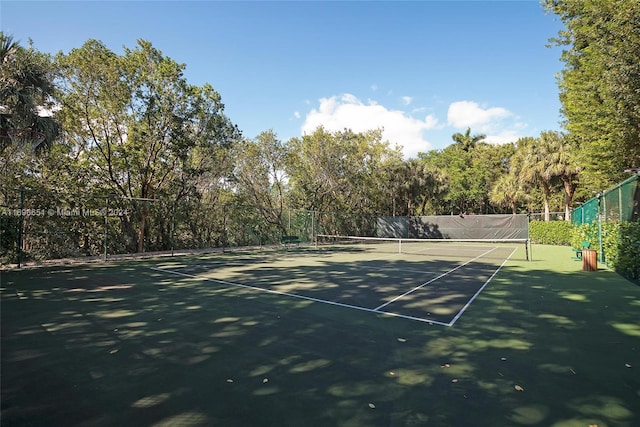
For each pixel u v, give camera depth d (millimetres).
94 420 2941
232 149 25328
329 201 31719
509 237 29531
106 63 18016
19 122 11148
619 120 12430
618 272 11430
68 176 17797
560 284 9484
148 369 3994
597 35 12117
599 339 5020
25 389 3508
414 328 5562
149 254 18500
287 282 9945
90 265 14070
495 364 4129
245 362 4191
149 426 2850
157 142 20172
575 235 18156
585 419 2951
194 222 21594
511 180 36906
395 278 10633
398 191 35438
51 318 6160
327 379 3721
